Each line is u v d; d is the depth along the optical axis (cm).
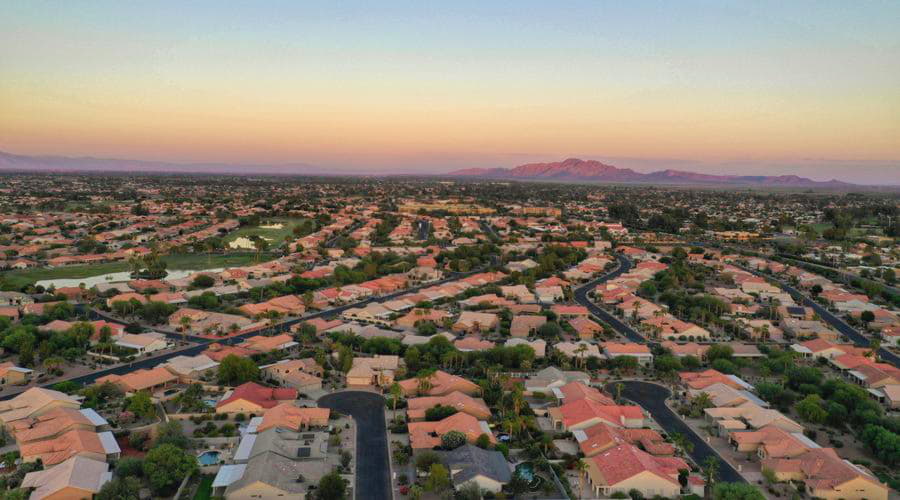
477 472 11819
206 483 11956
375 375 17375
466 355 19162
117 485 11094
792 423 14462
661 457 12900
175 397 15888
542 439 13675
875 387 17325
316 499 11331
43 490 10938
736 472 12825
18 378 16862
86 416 14112
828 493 11706
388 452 13412
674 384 17675
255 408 14975
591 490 12056
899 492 11900
